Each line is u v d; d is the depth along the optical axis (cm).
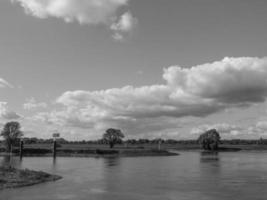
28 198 3053
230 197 3278
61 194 3306
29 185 3850
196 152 16938
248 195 3400
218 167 6994
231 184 4228
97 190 3634
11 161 8525
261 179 4800
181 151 18125
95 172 5700
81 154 12369
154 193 3481
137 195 3350
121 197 3231
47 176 4606
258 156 12369
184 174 5478
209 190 3716
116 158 10600
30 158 10181
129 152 13138
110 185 4059
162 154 13175
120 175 5259
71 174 5328
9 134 12456
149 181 4491
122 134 16050
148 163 8150
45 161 8675
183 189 3784
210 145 19112
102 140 15988
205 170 6244
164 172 5822
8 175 4175
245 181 4559
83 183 4209
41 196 3162
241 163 8231
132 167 6831
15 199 3000
